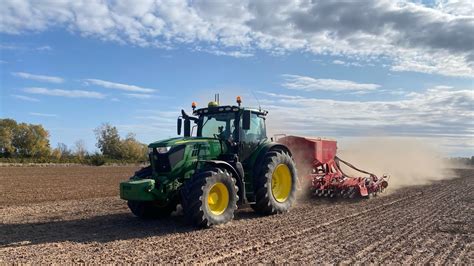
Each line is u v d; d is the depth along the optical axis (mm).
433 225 8891
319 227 8625
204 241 7355
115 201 13828
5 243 7375
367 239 7531
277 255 6426
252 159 10125
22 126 77375
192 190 8273
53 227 8938
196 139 9430
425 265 5945
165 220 9625
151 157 9055
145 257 6324
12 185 21422
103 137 77812
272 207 10031
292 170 10844
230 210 8820
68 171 37719
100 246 7059
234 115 10117
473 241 7398
